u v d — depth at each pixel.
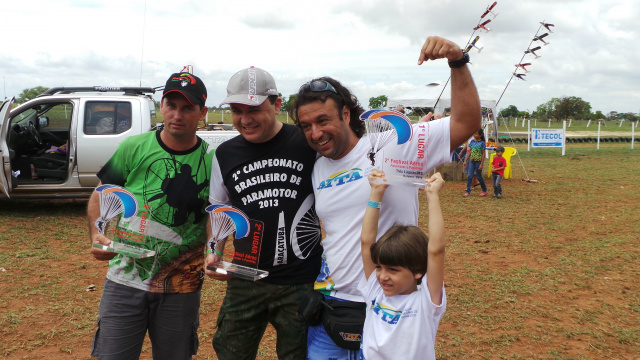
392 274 1.96
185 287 2.47
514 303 4.74
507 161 14.98
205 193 2.47
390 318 1.98
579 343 3.95
